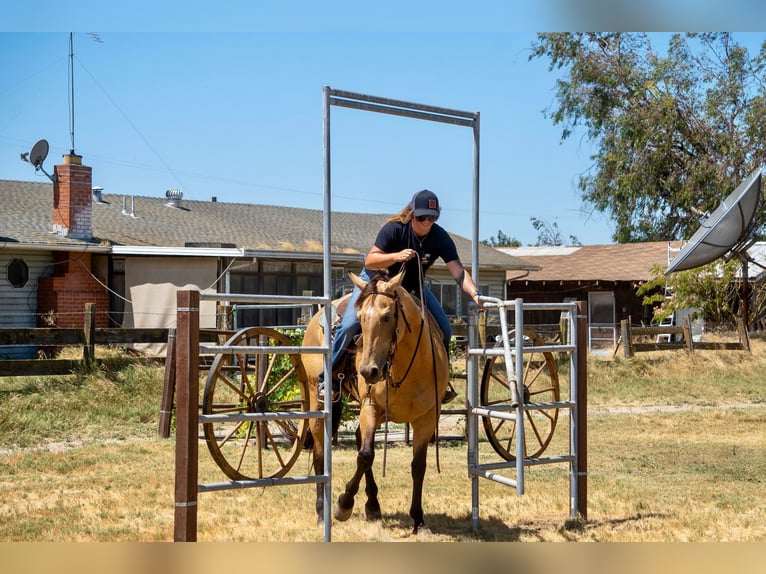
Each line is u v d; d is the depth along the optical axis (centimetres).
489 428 727
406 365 634
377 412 644
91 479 881
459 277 709
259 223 2925
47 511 735
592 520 721
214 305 2206
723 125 3428
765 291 3000
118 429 1251
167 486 852
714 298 2886
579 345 736
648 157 3403
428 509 765
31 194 2658
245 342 671
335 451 1130
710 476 948
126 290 2233
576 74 3478
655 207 3528
